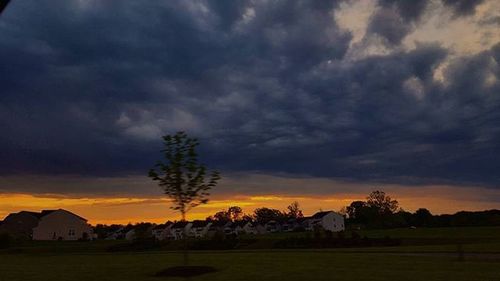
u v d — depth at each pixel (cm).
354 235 6091
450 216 11206
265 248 5841
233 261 3147
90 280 2284
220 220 17012
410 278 1934
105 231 15638
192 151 2412
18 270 2998
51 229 10762
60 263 3628
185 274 2338
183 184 2398
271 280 2047
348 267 2483
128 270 2733
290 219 15875
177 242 7000
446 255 3095
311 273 2262
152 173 2391
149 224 14625
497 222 9981
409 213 12769
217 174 2470
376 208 13238
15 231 10769
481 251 3300
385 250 3969
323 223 13462
